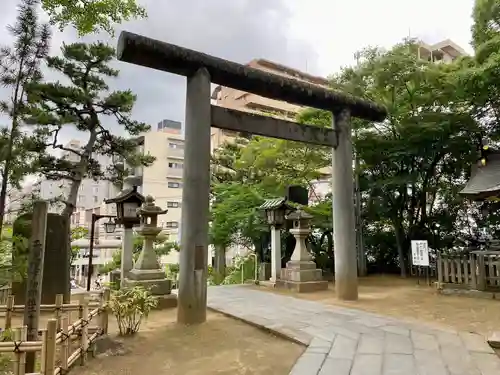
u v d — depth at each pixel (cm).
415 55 1370
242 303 820
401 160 1378
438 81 1263
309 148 1470
